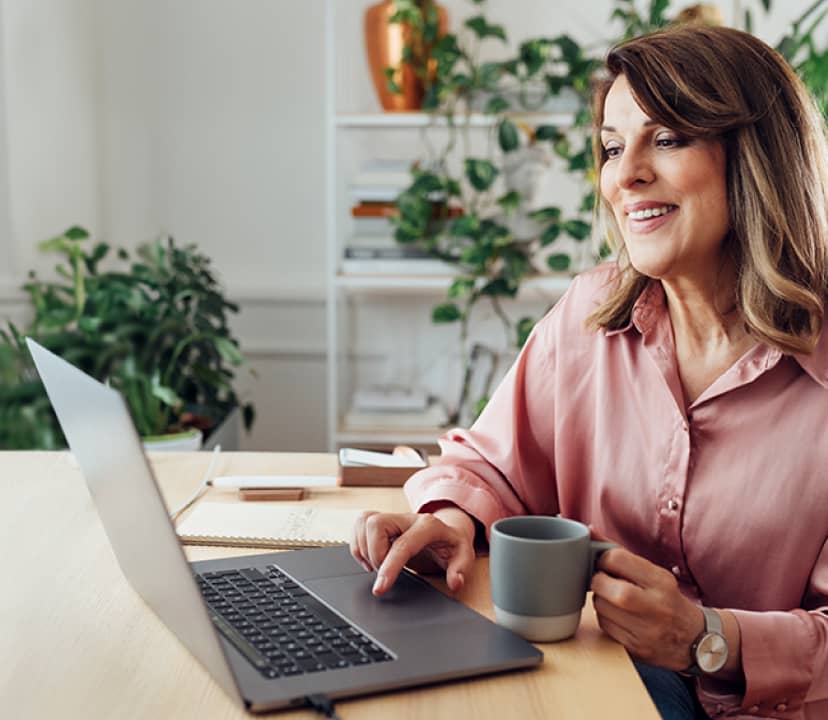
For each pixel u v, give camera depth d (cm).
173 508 132
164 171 314
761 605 117
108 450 88
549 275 281
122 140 313
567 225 272
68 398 97
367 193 281
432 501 124
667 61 111
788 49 255
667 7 258
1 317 265
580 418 131
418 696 83
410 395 294
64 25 289
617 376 126
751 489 115
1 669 89
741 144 112
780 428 114
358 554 109
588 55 297
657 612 93
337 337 306
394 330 315
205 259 288
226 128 312
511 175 277
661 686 117
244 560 111
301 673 84
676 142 112
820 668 98
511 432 134
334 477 142
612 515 126
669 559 122
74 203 297
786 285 111
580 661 90
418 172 274
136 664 90
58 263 286
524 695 83
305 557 112
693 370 122
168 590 87
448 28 297
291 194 313
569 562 93
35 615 100
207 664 85
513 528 97
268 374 319
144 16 308
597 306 131
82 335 257
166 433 250
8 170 259
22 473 147
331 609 97
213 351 279
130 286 271
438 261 280
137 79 310
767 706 100
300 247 315
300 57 308
